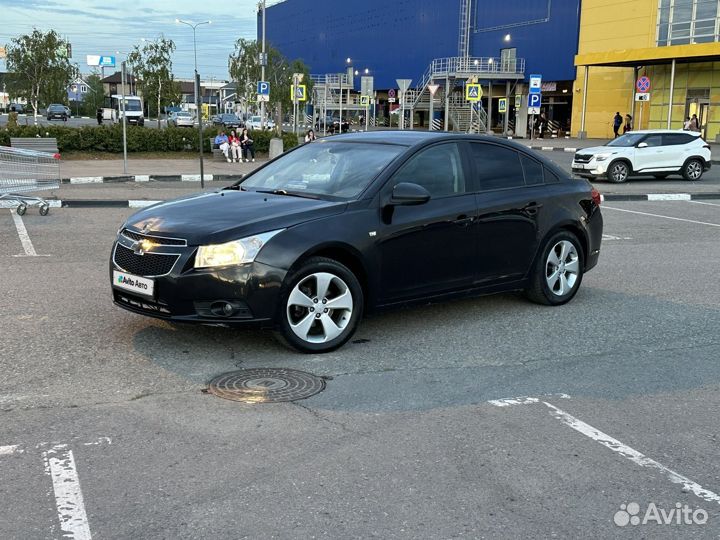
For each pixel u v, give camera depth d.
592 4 50.03
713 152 34.44
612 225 13.60
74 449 3.98
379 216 5.86
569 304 7.48
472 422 4.45
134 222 5.79
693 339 6.32
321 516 3.36
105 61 28.00
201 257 5.25
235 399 4.73
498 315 6.98
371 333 6.31
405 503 3.48
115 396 4.75
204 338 6.00
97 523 3.27
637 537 3.25
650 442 4.23
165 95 42.75
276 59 48.91
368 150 6.43
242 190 6.50
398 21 73.44
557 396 4.92
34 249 9.92
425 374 5.30
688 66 42.16
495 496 3.57
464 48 63.81
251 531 3.23
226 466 3.82
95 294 7.41
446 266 6.32
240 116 72.00
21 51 41.50
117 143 31.31
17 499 3.46
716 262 9.98
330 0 86.56
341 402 4.72
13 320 6.43
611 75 48.91
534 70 56.19
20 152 12.91
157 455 3.93
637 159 22.55
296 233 5.44
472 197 6.50
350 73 65.81
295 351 5.66
